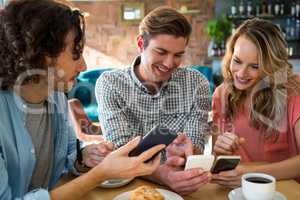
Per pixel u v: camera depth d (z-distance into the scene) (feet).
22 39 3.26
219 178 4.05
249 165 4.64
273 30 5.07
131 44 17.33
